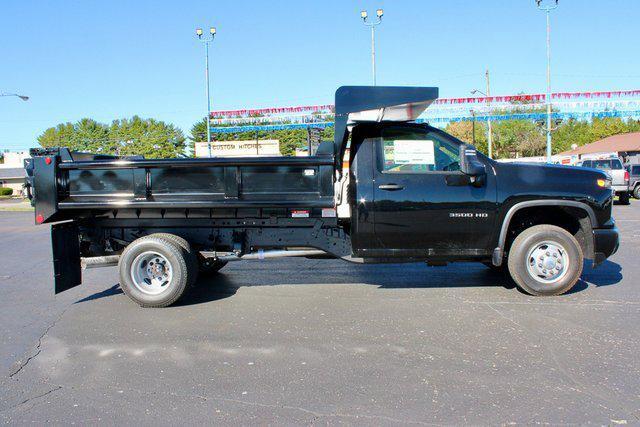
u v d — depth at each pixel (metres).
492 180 5.61
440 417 3.09
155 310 5.67
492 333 4.57
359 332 4.72
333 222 5.98
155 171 5.71
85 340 4.69
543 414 3.10
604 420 3.01
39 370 4.00
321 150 5.67
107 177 5.77
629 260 8.03
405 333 4.65
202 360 4.13
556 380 3.57
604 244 5.73
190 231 6.19
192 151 77.44
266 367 3.95
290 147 70.06
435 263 6.09
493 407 3.20
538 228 5.68
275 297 6.11
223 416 3.19
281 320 5.17
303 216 5.84
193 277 5.79
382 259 5.84
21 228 16.45
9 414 3.28
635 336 4.42
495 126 79.56
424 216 5.58
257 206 5.61
